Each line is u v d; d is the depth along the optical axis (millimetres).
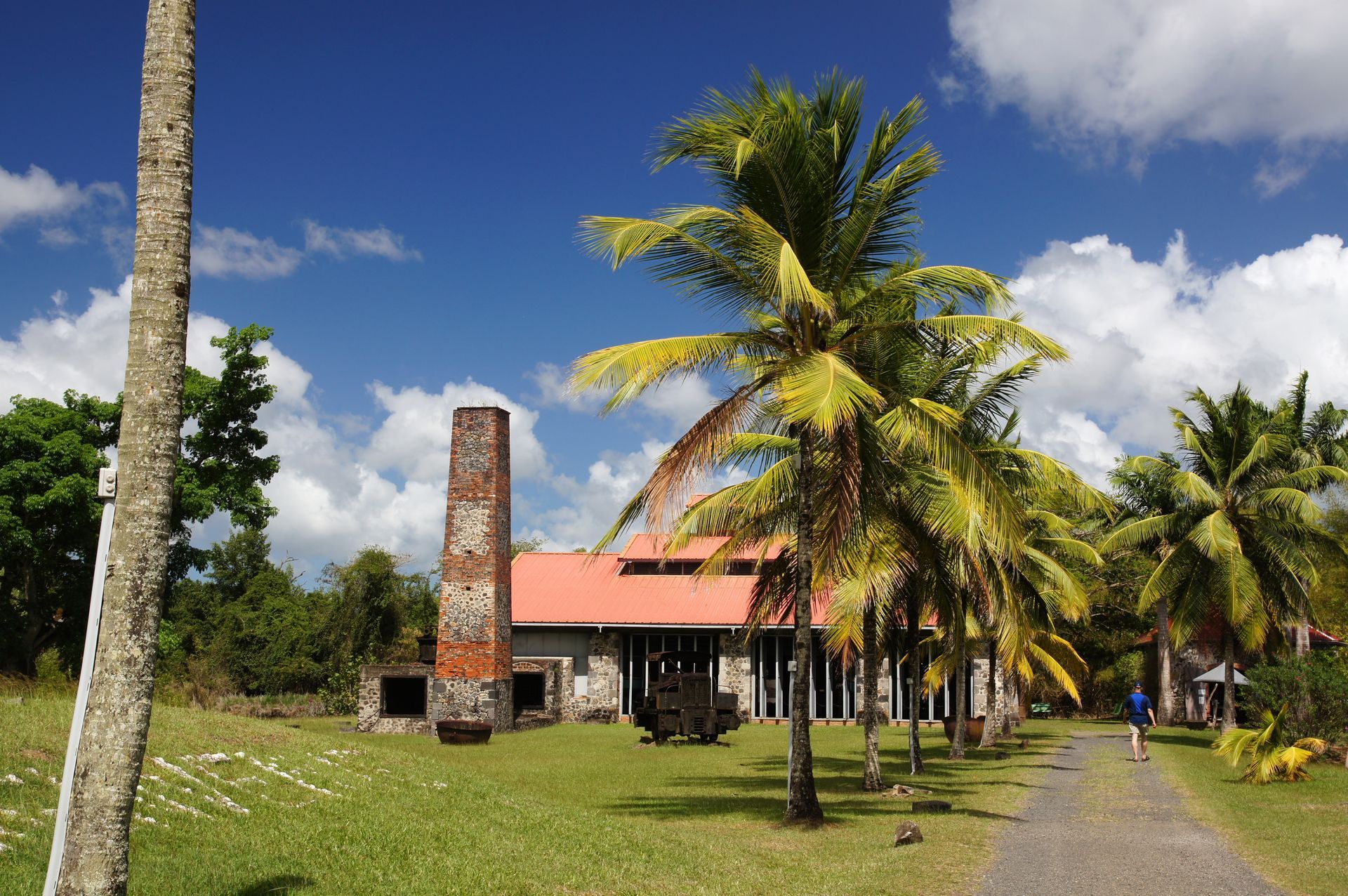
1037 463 19688
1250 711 27266
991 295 13930
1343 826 14680
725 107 13695
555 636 41500
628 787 19125
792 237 14328
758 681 40062
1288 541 31672
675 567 43938
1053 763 24734
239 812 11062
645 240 13438
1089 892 10219
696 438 14367
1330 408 37938
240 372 36031
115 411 34562
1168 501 36625
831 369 12625
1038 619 22109
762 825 14617
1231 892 10219
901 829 13133
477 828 12039
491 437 34531
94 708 6555
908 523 18156
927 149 13930
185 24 7125
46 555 32469
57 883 6395
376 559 50312
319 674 48375
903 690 39812
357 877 9250
